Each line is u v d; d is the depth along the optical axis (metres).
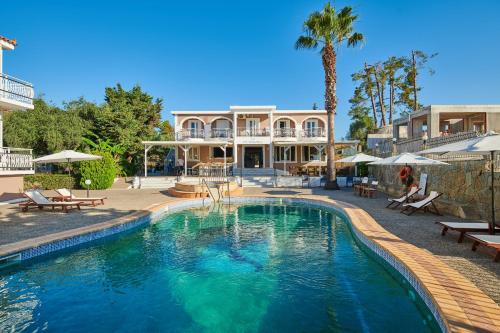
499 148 6.38
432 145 16.47
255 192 20.52
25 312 5.03
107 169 23.41
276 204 16.61
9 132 24.52
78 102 36.25
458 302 4.07
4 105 16.06
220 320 4.75
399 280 5.92
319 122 33.59
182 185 19.14
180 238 9.49
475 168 10.08
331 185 21.72
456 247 6.72
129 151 34.94
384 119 42.66
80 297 5.57
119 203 14.88
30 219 10.46
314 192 20.11
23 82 16.64
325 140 30.75
